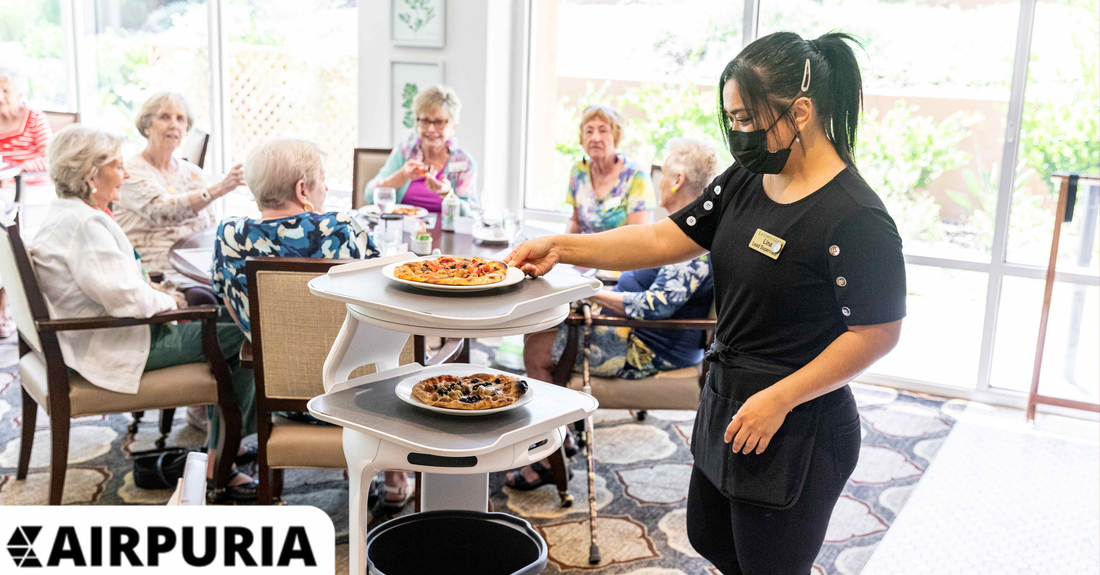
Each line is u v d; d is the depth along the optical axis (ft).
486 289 4.54
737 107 4.52
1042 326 11.22
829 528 8.58
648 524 8.50
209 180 17.57
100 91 18.48
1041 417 11.68
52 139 7.86
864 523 8.70
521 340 13.10
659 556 7.92
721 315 5.10
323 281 4.63
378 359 5.18
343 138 16.51
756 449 4.66
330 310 6.79
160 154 11.12
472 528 4.89
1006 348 12.16
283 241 7.17
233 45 17.17
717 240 5.05
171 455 8.87
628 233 5.44
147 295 7.75
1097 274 11.41
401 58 14.87
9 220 7.51
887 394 12.46
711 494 5.35
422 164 11.95
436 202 12.50
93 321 7.66
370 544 4.69
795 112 4.45
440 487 5.34
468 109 14.55
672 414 11.39
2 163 14.20
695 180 8.00
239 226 7.22
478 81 14.38
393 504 8.43
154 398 8.00
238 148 17.62
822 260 4.51
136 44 17.98
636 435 10.68
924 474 9.85
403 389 4.71
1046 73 11.23
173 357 8.22
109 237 7.77
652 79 13.85
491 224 10.17
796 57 4.40
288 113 16.93
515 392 4.66
